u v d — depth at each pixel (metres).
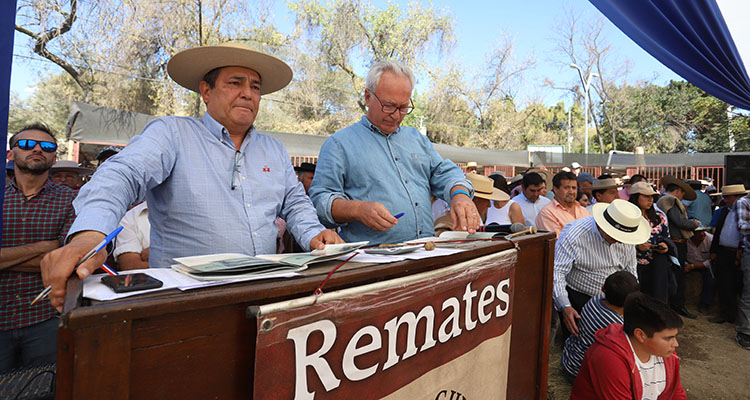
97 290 0.79
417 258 1.26
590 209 4.80
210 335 0.85
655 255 4.39
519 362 1.95
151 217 1.60
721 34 3.73
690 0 3.59
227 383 0.88
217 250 1.53
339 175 2.22
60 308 0.86
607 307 2.93
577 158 13.09
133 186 1.28
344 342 1.04
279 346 0.89
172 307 0.76
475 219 1.98
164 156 1.45
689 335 4.82
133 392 0.75
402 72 2.14
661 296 4.38
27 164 2.56
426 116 22.80
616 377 2.18
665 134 24.77
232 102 1.60
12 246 2.51
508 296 1.72
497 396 1.70
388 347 1.17
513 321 1.87
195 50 1.53
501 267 1.66
